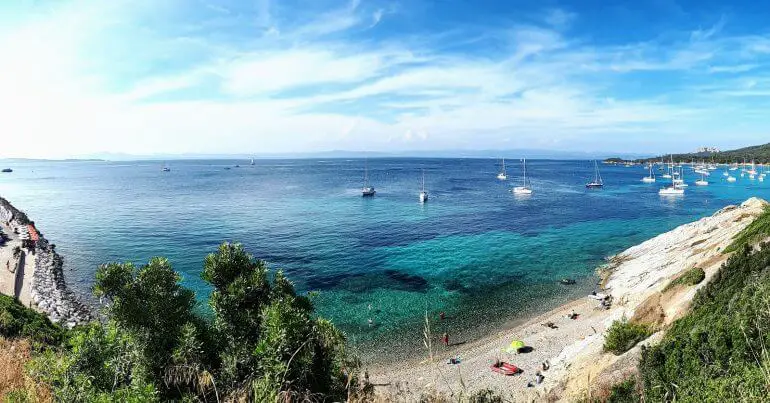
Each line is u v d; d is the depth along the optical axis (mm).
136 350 10914
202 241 68688
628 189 151125
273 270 52125
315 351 11922
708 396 8984
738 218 47562
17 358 13672
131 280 13477
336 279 49594
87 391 8539
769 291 11477
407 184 172375
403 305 42406
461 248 63344
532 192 140000
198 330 12836
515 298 44125
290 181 192500
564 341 33344
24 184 198500
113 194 144750
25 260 57000
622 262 53750
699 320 17328
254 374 10914
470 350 33281
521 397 22531
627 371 17203
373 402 9648
